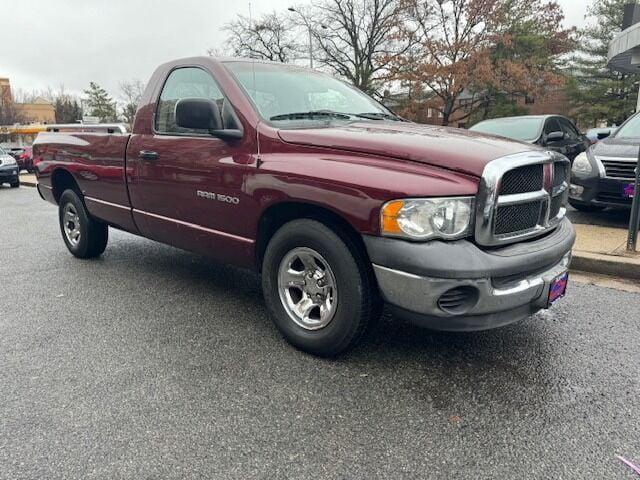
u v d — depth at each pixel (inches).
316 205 110.6
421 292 97.7
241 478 80.0
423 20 1136.2
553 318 142.9
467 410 98.0
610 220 257.9
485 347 124.9
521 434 90.7
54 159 206.8
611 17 1374.3
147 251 229.6
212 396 103.3
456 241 98.3
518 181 103.9
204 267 201.2
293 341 123.2
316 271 117.2
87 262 210.8
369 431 91.6
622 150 234.1
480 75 1059.3
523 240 107.7
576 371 112.9
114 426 93.4
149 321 144.3
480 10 1087.0
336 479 79.7
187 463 83.4
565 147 350.3
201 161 136.5
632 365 115.5
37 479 79.7
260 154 123.3
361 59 1266.0
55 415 96.8
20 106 2709.2
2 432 91.7
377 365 115.8
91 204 190.5
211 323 142.6
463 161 99.3
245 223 128.5
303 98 145.4
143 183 158.7
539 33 1171.3
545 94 1149.1
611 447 87.0
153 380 110.0
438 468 82.0
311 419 95.3
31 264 208.7
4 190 587.2
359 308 108.8
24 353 123.8
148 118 158.6
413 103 1177.4
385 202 99.0
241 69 142.3
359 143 110.3
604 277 179.9
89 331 137.3
